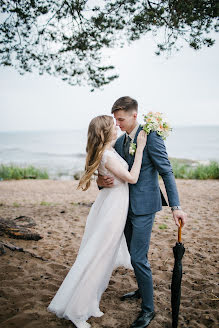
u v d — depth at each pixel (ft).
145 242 7.77
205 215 20.48
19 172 55.83
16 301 8.86
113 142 8.95
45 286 9.82
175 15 13.64
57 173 63.87
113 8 15.24
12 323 7.70
